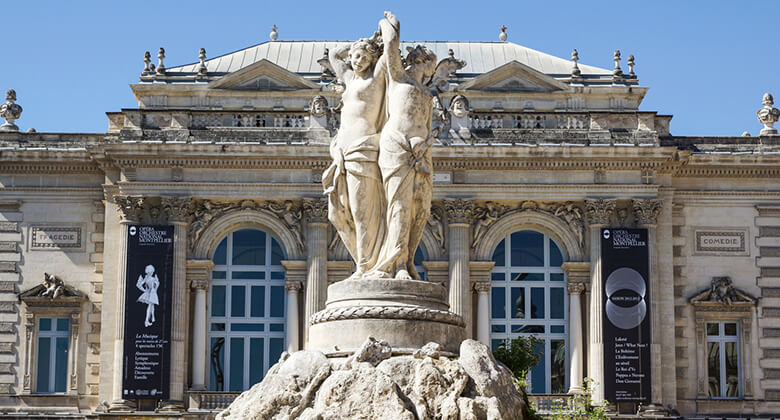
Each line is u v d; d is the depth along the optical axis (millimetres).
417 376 15445
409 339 16578
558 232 64625
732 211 66875
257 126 65562
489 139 64750
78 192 66250
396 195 17328
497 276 65250
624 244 63156
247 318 64562
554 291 65125
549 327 64688
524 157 63875
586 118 65312
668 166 65375
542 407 61219
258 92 68500
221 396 62062
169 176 63750
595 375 62438
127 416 61125
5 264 65812
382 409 15039
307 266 63844
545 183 64250
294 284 63969
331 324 16812
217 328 64500
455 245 63812
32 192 66188
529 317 64812
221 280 64750
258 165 64125
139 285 62500
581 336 63781
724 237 66750
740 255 66562
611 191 64000
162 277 62625
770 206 66625
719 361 66062
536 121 65562
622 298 62750
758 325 66062
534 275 65125
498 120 65562
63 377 65688
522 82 68625
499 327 64875
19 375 65062
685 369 65500
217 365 64188
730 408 65250
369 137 17625
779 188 66938
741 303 65688
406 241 17406
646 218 63750
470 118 65500
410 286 17000
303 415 15109
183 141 64500
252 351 64375
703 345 65750
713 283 66062
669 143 66875
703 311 66000
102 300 64250
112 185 64625
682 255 66438
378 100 17797
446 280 64250
